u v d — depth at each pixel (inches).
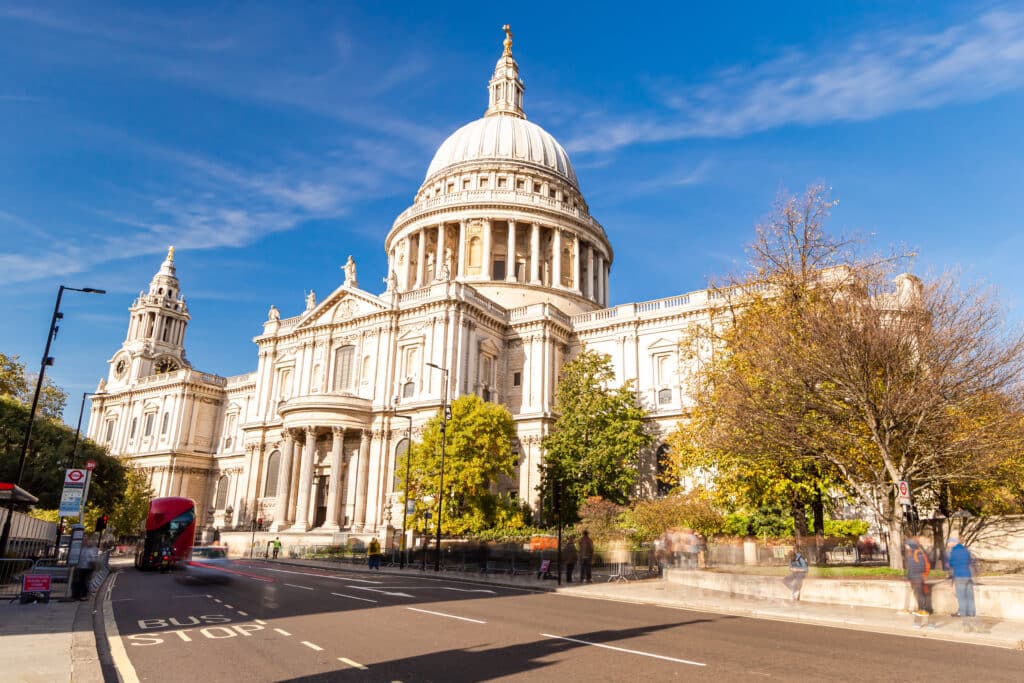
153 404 3892.7
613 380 2503.7
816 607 930.7
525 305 3110.2
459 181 3668.8
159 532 1786.4
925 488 1167.0
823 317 1115.3
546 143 3924.7
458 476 1946.4
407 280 3462.1
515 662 526.9
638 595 1112.8
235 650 574.2
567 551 1419.8
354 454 2549.2
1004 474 1164.5
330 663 521.0
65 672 462.9
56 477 2230.6
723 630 720.3
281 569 1721.2
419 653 561.9
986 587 829.8
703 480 2068.2
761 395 1142.3
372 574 1600.6
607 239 3789.4
